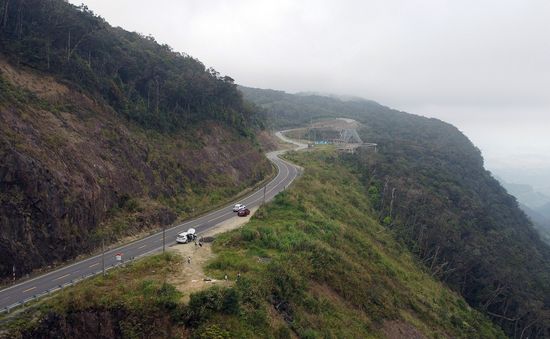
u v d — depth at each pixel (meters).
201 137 72.75
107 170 47.12
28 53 51.03
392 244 70.56
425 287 60.78
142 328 26.55
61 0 63.38
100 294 27.38
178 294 29.06
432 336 45.78
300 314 34.06
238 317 28.50
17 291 29.39
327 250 44.47
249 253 40.03
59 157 41.19
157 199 52.59
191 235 44.00
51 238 35.53
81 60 57.66
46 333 24.70
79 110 51.22
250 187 73.62
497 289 70.88
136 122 61.31
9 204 33.06
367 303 42.81
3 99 41.00
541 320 66.19
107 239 41.31
